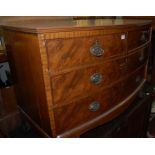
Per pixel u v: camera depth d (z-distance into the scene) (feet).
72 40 2.38
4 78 4.21
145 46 3.87
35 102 2.92
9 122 4.24
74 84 2.64
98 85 2.96
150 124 5.71
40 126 3.07
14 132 3.79
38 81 2.52
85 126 3.01
